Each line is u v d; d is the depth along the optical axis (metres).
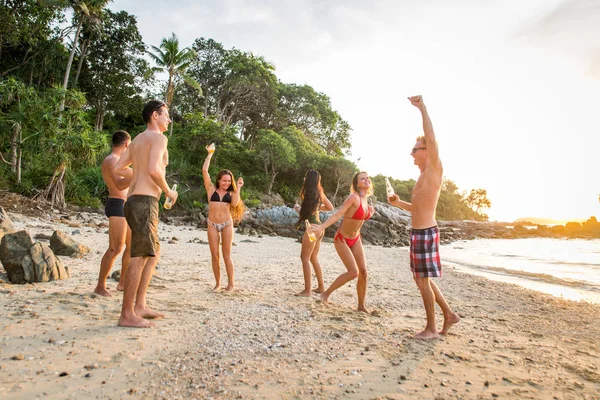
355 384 2.54
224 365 2.68
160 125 3.74
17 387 2.16
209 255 9.35
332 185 46.09
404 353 3.21
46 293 4.30
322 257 11.10
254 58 48.72
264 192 40.38
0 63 28.50
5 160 21.53
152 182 3.56
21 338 2.90
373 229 23.19
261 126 53.38
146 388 2.26
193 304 4.34
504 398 2.44
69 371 2.41
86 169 24.67
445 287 7.33
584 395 2.53
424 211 3.74
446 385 2.60
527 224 67.38
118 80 35.75
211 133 37.66
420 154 3.91
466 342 3.63
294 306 4.58
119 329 3.25
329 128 57.59
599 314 5.32
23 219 13.88
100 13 28.77
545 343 3.77
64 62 30.61
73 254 7.32
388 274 8.39
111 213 4.37
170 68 34.69
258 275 7.05
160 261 7.81
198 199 30.95
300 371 2.69
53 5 25.78
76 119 19.62
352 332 3.68
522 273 10.38
